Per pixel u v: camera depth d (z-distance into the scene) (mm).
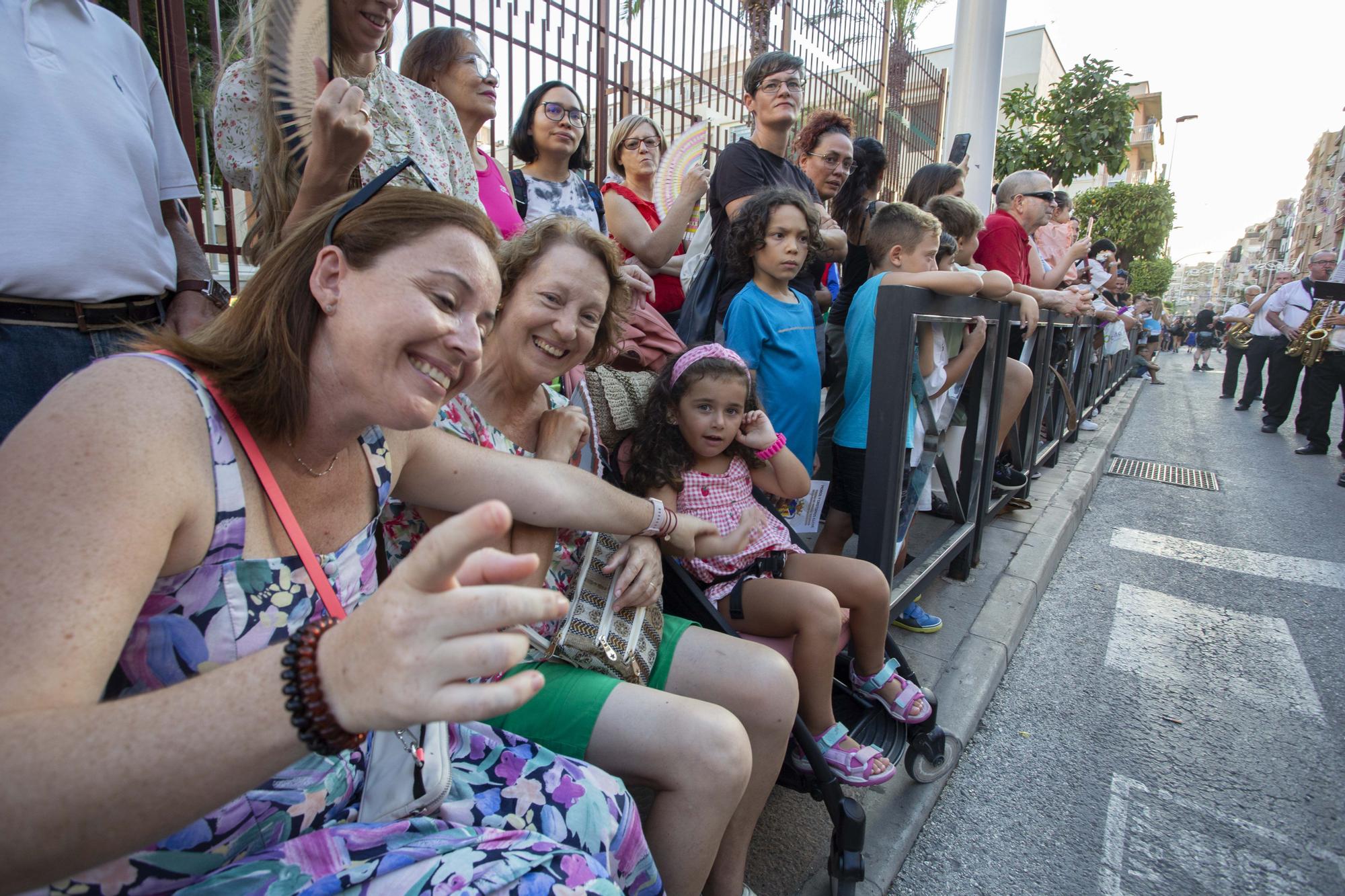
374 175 1851
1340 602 3869
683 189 2980
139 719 650
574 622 1484
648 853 1248
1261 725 2729
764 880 1809
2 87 1497
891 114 8086
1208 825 2201
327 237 927
